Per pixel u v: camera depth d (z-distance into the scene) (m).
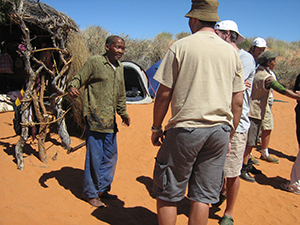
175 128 1.93
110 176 3.10
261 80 3.62
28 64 3.77
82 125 5.09
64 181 3.48
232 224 2.78
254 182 4.09
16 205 2.77
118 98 3.12
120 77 3.00
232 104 2.15
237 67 2.05
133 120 6.88
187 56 1.91
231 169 2.74
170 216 2.06
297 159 3.81
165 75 1.98
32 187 3.20
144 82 9.12
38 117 3.87
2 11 4.24
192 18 2.10
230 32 2.96
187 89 1.90
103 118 2.85
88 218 2.72
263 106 3.74
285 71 14.74
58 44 4.19
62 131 4.41
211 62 1.89
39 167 3.77
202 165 2.01
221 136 1.91
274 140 6.41
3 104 6.42
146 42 15.17
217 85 1.90
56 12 4.27
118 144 5.21
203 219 2.02
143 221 2.79
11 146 4.38
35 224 2.50
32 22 3.83
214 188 2.03
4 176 3.37
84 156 4.42
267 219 3.09
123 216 2.84
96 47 12.48
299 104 4.73
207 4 2.02
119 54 2.88
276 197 3.66
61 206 2.87
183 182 2.01
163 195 2.04
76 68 4.75
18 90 6.79
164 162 2.02
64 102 5.29
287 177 4.39
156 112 2.08
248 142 3.88
